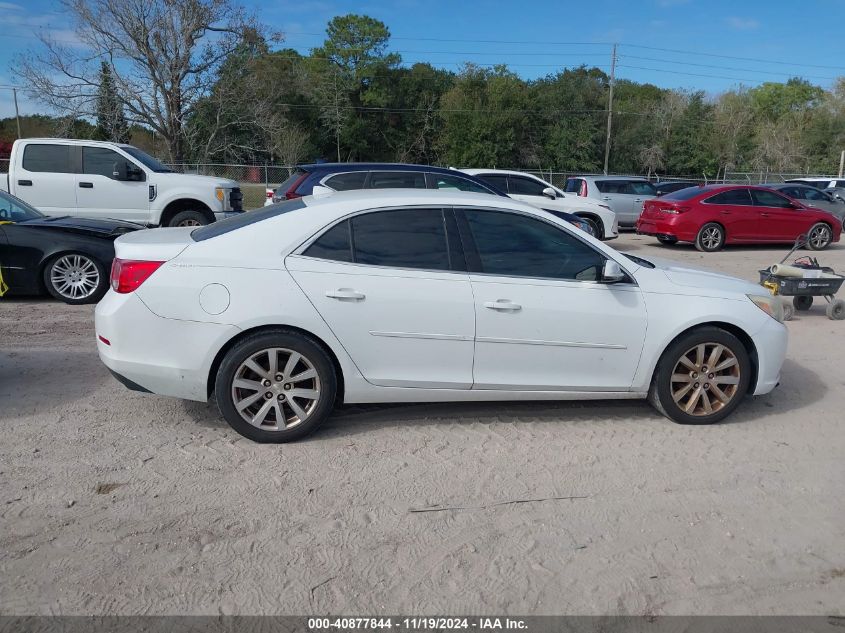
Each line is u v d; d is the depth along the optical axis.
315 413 4.50
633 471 4.30
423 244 4.59
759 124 56.22
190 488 3.92
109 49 34.34
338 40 55.38
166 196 12.43
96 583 3.06
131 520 3.57
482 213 4.71
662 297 4.85
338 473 4.15
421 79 57.25
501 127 48.41
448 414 5.10
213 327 4.32
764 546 3.53
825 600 3.12
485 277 4.61
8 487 3.88
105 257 8.55
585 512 3.80
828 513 3.88
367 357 4.49
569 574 3.24
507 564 3.30
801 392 5.96
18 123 38.41
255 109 38.56
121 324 4.34
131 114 35.88
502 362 4.66
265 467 4.20
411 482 4.06
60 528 3.48
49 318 7.86
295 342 4.39
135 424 4.80
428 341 4.54
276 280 4.36
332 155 56.84
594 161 50.06
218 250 4.39
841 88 56.69
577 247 4.82
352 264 4.47
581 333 4.70
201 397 4.46
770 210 16.39
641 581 3.21
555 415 5.15
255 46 37.31
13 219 8.67
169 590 3.03
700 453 4.59
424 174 11.09
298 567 3.22
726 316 4.92
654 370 4.94
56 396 5.31
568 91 49.34
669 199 16.47
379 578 3.16
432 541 3.47
